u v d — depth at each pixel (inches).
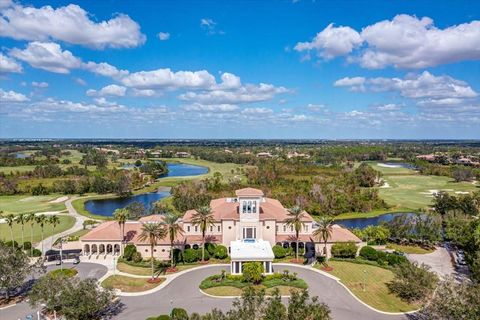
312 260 3095.5
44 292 1961.1
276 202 3885.3
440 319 1690.5
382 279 2704.2
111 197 6688.0
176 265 2979.8
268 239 3260.3
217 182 6353.3
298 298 1365.7
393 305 2284.7
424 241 3641.7
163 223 3174.2
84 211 5344.5
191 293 2455.7
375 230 3668.8
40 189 6879.9
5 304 2301.9
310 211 5290.4
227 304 2289.6
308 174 7618.1
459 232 3412.9
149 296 2410.2
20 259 2361.0
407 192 6963.6
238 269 2773.1
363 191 6200.8
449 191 6963.6
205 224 3031.5
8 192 6825.8
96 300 1980.8
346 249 3127.5
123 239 3324.3
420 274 2326.5
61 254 3068.4
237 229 3181.6
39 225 4414.4
